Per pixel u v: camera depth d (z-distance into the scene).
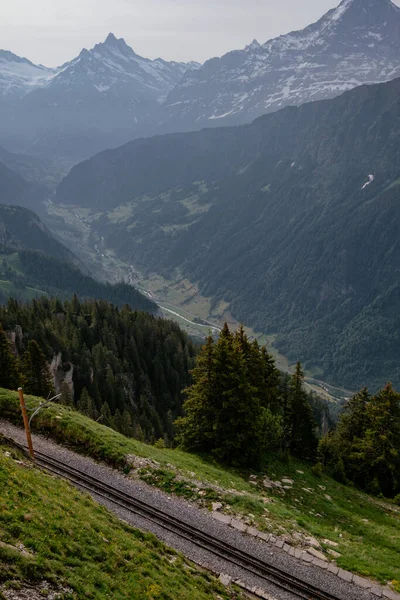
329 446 64.00
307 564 32.50
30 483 27.36
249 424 49.62
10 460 30.66
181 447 52.75
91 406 93.50
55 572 19.86
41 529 22.31
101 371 116.06
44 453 39.81
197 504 37.12
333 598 29.84
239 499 38.72
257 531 34.72
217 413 50.25
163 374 136.88
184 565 28.42
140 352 141.00
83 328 133.25
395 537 42.09
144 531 30.30
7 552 18.95
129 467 40.38
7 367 69.56
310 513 43.66
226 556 31.69
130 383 123.56
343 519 44.53
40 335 108.50
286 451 58.50
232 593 27.62
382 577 32.69
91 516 27.64
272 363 64.88
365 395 71.44
